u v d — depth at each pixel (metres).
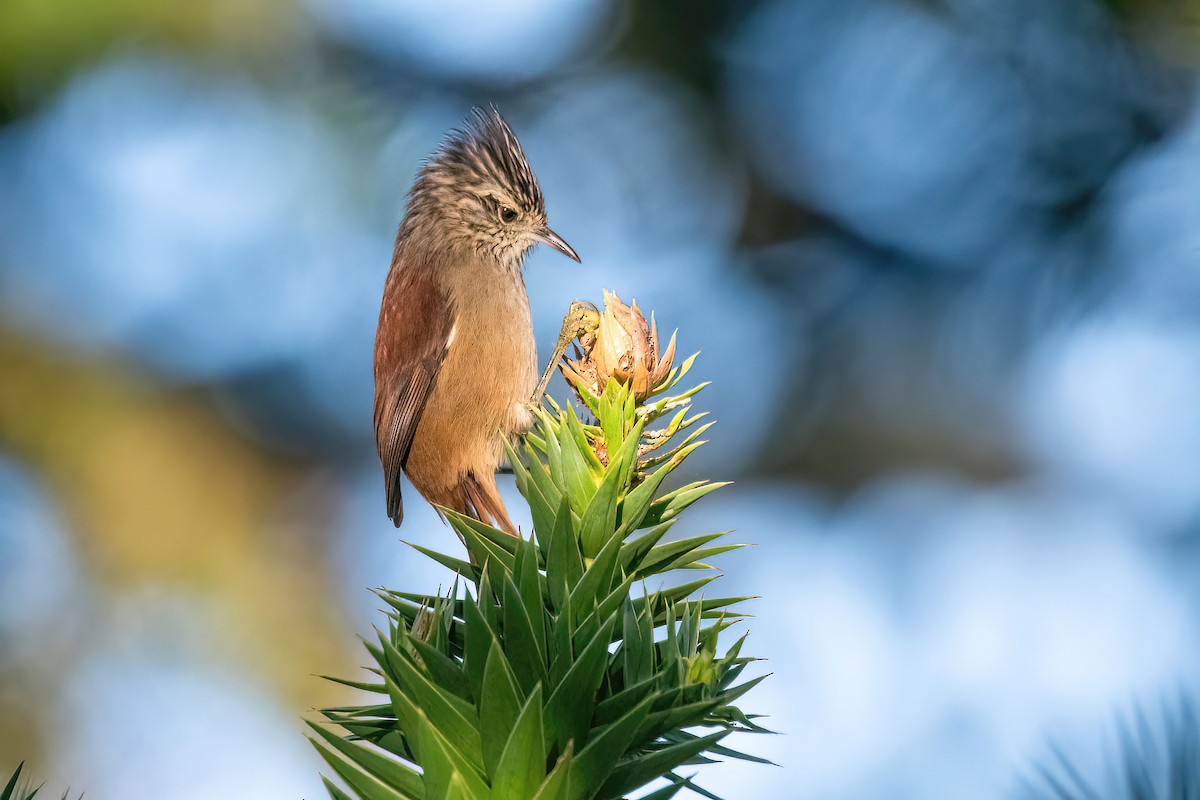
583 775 2.71
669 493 3.71
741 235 13.45
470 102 12.81
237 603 12.17
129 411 12.53
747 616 3.45
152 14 11.15
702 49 12.56
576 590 3.15
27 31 10.83
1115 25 8.91
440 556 3.50
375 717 3.12
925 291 12.70
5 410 12.17
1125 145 9.26
